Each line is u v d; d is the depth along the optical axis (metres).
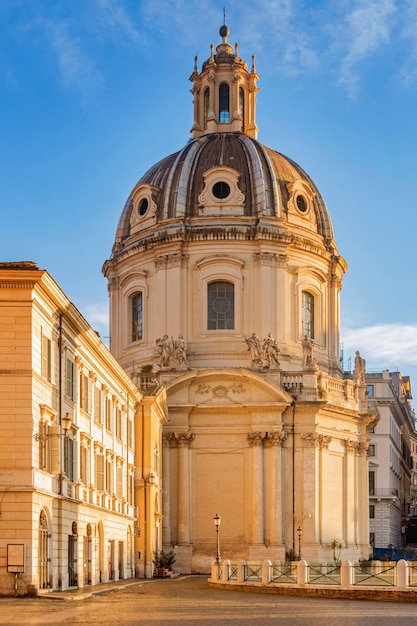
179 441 74.31
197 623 28.95
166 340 76.00
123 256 83.12
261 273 78.31
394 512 123.00
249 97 89.19
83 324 45.94
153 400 65.44
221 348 77.38
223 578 50.00
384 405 118.56
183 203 80.56
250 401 73.81
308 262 81.25
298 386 74.50
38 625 26.86
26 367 38.22
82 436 47.12
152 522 64.94
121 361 82.12
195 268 79.00
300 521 72.94
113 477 55.72
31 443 37.84
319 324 82.00
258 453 73.44
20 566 37.09
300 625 28.75
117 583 52.38
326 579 44.44
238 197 80.19
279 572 46.12
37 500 38.09
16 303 38.50
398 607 37.66
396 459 128.12
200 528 73.94
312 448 73.69
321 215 85.19
